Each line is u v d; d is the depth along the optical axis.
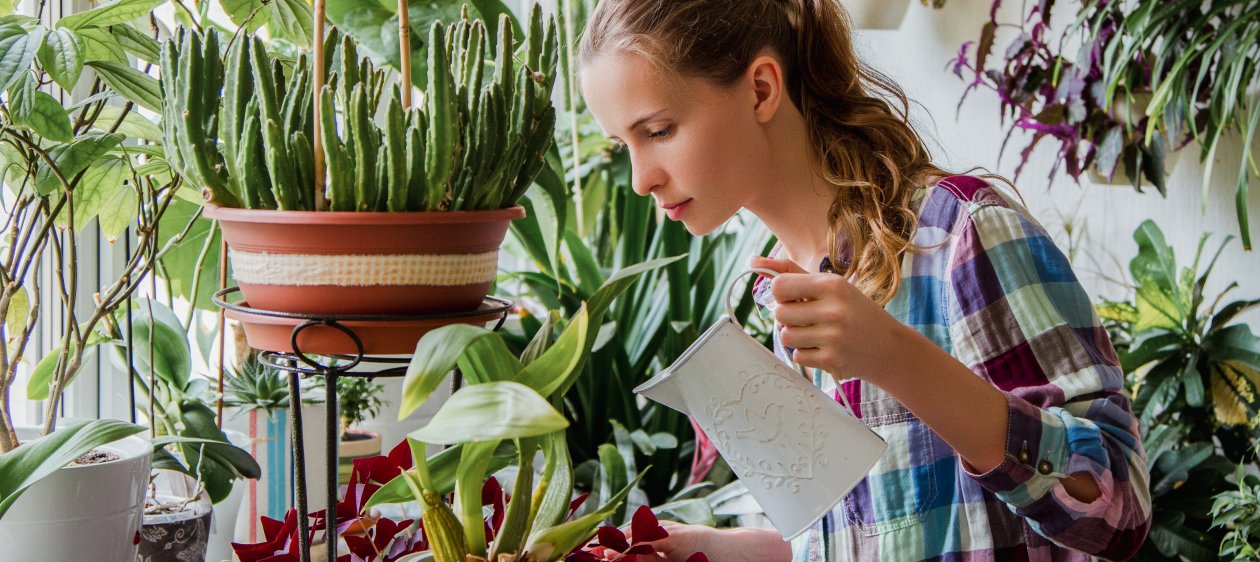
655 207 2.27
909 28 2.96
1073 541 0.79
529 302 2.54
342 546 1.02
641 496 1.56
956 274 0.86
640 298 2.11
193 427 1.06
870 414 0.93
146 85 0.93
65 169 0.88
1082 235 2.42
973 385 0.75
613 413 2.02
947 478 0.91
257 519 1.16
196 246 1.32
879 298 0.89
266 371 1.17
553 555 0.68
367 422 1.52
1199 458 1.76
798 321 0.72
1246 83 1.66
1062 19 2.35
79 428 0.77
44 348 1.22
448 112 0.67
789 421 0.74
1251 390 1.79
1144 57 1.86
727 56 0.86
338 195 0.66
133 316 1.17
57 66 0.81
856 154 0.93
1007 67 2.17
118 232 1.11
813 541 0.98
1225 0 1.70
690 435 2.11
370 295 0.68
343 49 0.70
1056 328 0.83
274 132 0.65
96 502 0.79
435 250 0.68
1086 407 0.81
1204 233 1.87
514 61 0.79
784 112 0.94
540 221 1.68
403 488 0.74
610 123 0.89
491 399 0.54
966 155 2.73
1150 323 1.90
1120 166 1.99
